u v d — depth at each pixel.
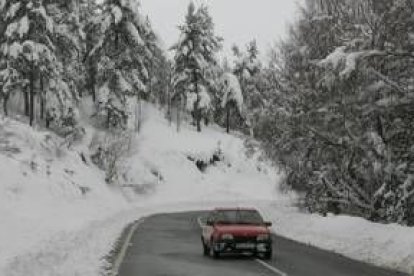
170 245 23.62
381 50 19.95
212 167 83.50
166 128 86.62
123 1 69.31
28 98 65.81
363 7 25.45
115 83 69.00
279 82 34.84
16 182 37.62
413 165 23.12
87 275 14.32
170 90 88.25
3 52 55.56
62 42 62.06
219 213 20.44
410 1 19.20
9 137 48.56
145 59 80.38
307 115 30.42
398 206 23.39
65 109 60.72
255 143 38.53
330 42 28.81
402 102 20.69
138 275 14.88
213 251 18.78
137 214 47.84
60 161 52.47
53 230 24.00
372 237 20.81
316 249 21.78
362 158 27.34
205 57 87.00
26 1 55.09
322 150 29.81
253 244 18.59
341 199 31.83
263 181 85.69
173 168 78.12
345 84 20.83
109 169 62.66
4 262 14.09
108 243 23.08
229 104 93.06
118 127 68.25
